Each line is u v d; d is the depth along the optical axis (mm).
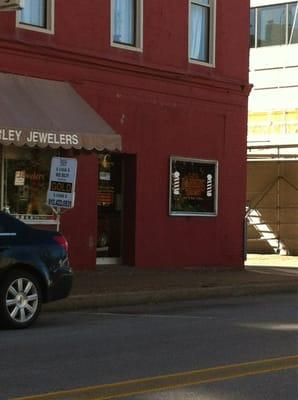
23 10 14625
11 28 14250
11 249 9531
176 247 17438
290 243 27578
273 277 16969
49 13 14977
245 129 19250
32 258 9742
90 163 15703
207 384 6559
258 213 28406
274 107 28688
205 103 18172
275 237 27922
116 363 7430
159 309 12219
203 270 17906
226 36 18797
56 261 10062
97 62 15727
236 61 19016
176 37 17531
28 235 9891
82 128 14023
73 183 12133
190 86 17781
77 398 5973
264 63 29141
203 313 11680
